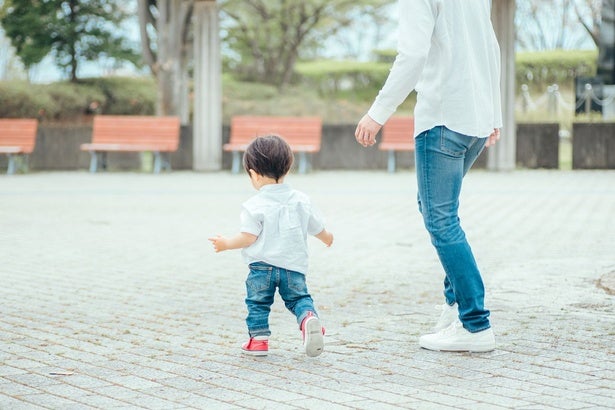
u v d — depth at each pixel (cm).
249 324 509
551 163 2072
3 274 819
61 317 631
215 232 1095
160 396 430
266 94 3638
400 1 496
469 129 502
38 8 3369
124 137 2125
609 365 479
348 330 577
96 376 470
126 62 3575
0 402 422
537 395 423
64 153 2166
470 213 1257
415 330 573
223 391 438
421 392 431
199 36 2073
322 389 439
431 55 505
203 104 2084
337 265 856
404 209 1330
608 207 1302
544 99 3128
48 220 1218
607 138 2044
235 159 2059
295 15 3959
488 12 525
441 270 823
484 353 509
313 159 2138
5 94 2962
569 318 602
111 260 897
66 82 3291
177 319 621
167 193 1580
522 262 848
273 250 498
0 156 2181
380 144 2134
